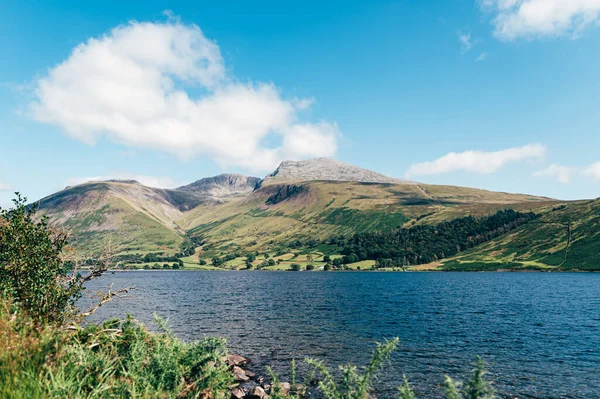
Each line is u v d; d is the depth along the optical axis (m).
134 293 95.75
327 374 8.70
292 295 95.69
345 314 61.28
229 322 52.94
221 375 10.65
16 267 14.20
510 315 60.47
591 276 167.75
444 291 106.50
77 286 16.02
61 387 6.19
